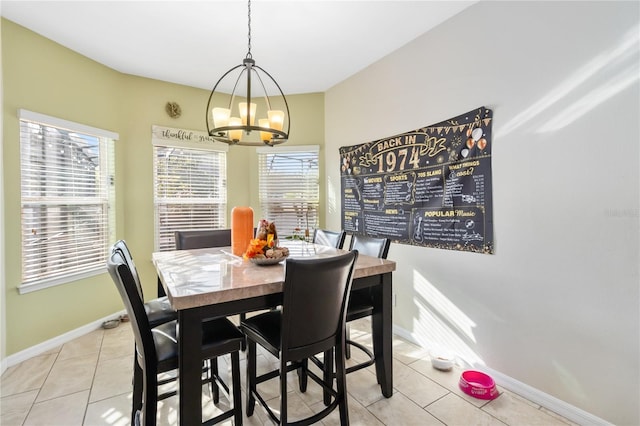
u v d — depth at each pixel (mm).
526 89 1915
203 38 2631
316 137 3812
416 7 2242
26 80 2438
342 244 2576
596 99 1629
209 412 1828
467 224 2264
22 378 2145
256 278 1522
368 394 1987
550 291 1829
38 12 2258
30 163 2482
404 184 2773
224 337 1449
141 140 3363
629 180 1530
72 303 2783
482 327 2191
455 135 2330
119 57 2939
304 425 1441
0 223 2258
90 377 2158
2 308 2264
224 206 3863
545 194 1838
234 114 3947
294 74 3348
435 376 2197
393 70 2879
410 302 2760
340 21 2410
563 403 1781
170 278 1525
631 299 1536
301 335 1411
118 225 3205
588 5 1647
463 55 2275
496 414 1798
